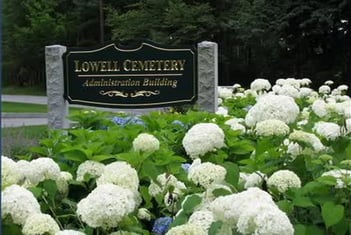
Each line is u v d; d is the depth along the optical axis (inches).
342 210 75.1
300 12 785.6
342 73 831.1
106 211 69.4
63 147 114.5
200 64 248.7
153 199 97.9
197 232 69.6
